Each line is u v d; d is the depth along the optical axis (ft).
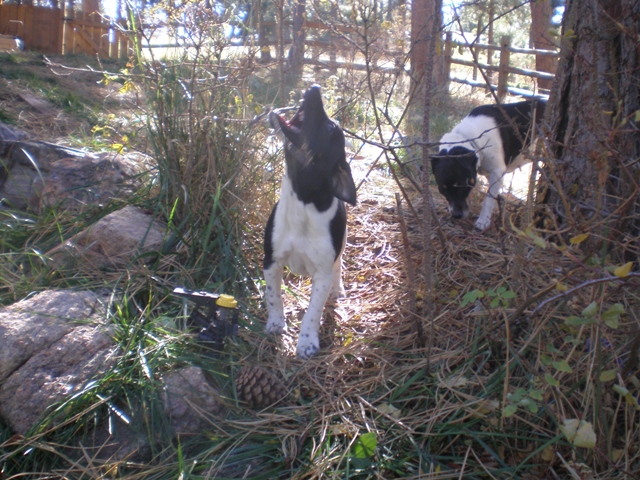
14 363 3.44
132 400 3.37
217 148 5.03
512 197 6.13
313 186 3.84
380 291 4.72
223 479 3.00
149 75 5.15
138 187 5.48
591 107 4.17
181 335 3.78
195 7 4.86
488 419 3.28
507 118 3.67
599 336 2.98
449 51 12.72
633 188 3.32
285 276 4.99
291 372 3.80
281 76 5.39
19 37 15.38
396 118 8.91
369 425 3.35
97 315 3.86
